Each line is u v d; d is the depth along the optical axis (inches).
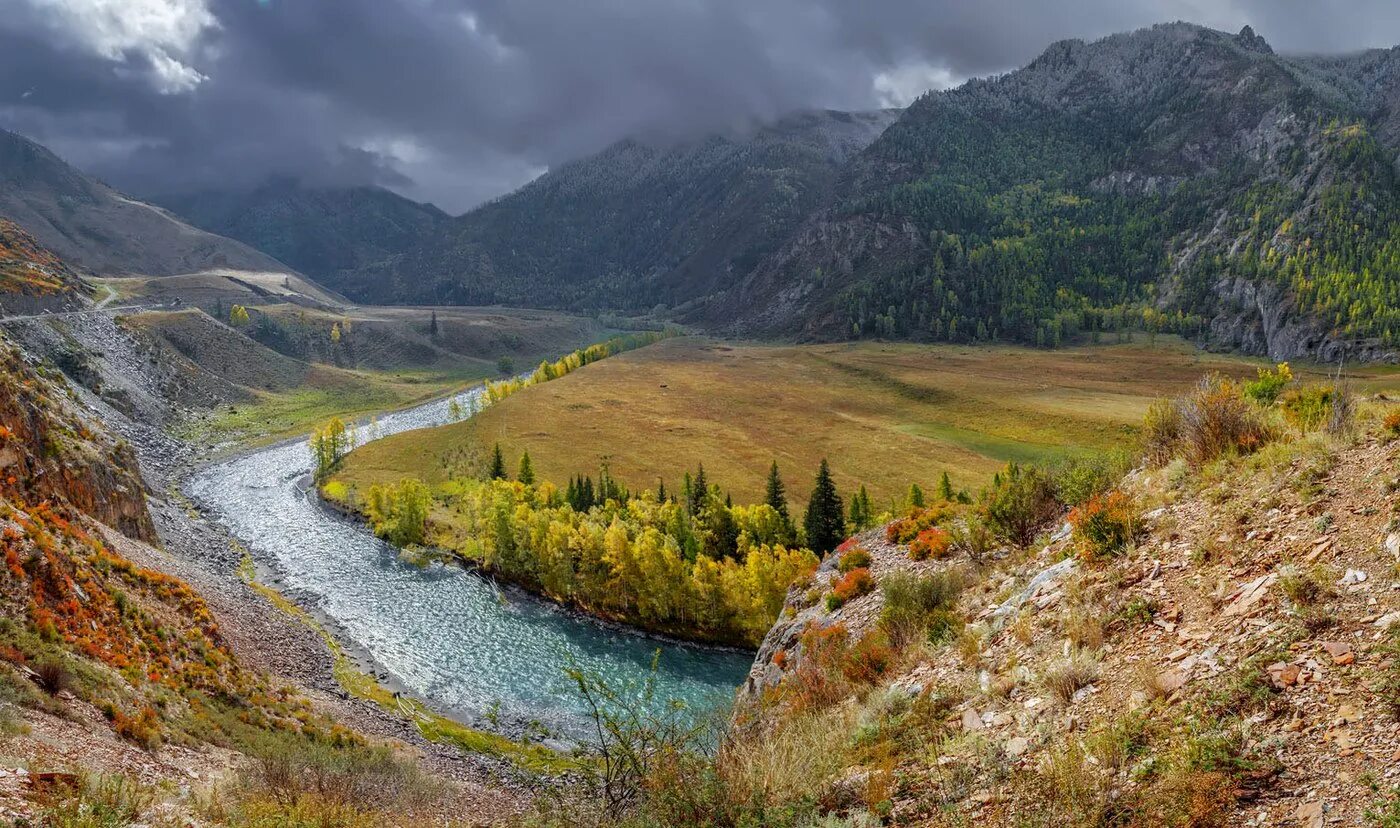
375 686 1955.0
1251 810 238.8
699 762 393.7
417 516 3459.6
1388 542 321.7
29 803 402.3
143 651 1215.6
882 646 557.3
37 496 1747.0
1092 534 494.6
